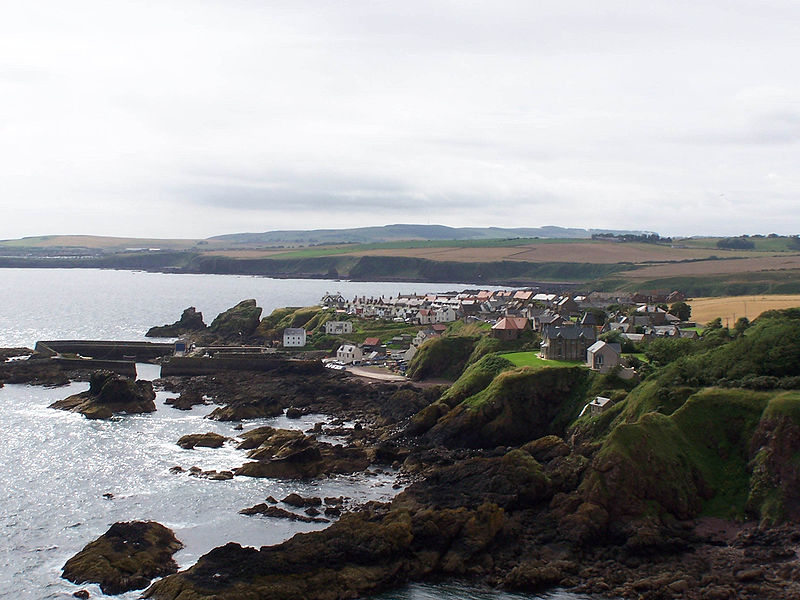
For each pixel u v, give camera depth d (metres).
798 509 103.62
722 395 121.56
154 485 131.25
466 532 105.94
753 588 91.19
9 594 92.19
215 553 98.56
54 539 108.06
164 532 107.56
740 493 110.88
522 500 115.06
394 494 128.62
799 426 109.06
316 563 97.69
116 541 102.75
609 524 107.62
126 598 91.75
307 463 141.00
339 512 119.19
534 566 99.62
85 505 120.88
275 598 89.56
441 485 124.62
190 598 87.94
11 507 118.88
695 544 103.25
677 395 128.00
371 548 100.94
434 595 94.81
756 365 129.00
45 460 142.75
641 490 110.00
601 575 98.62
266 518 117.38
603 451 114.94
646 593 92.69
